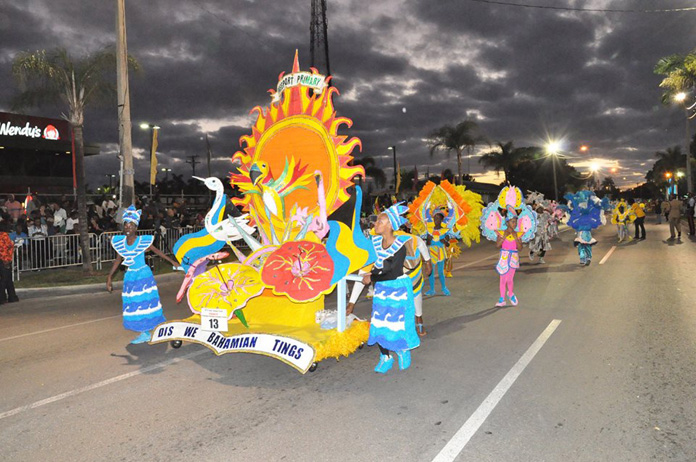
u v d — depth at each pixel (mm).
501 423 4328
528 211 9266
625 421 4328
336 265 5844
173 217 20047
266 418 4531
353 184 6949
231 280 6141
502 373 5590
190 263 7023
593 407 4625
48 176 30969
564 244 21375
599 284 11141
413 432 4195
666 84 33656
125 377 5695
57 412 4742
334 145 7055
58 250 15125
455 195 11461
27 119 27562
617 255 16609
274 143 7562
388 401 4867
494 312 8688
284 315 6535
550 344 6676
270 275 5941
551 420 4371
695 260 14742
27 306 10406
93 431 4332
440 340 7020
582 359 6020
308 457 3812
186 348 6855
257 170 7336
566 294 10117
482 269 14367
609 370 5605
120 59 15188
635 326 7461
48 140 28844
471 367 5828
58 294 11945
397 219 5430
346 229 6273
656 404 4664
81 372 5895
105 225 18219
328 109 7141
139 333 7719
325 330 6117
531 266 14594
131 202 15617
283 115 7520
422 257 7395
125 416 4629
